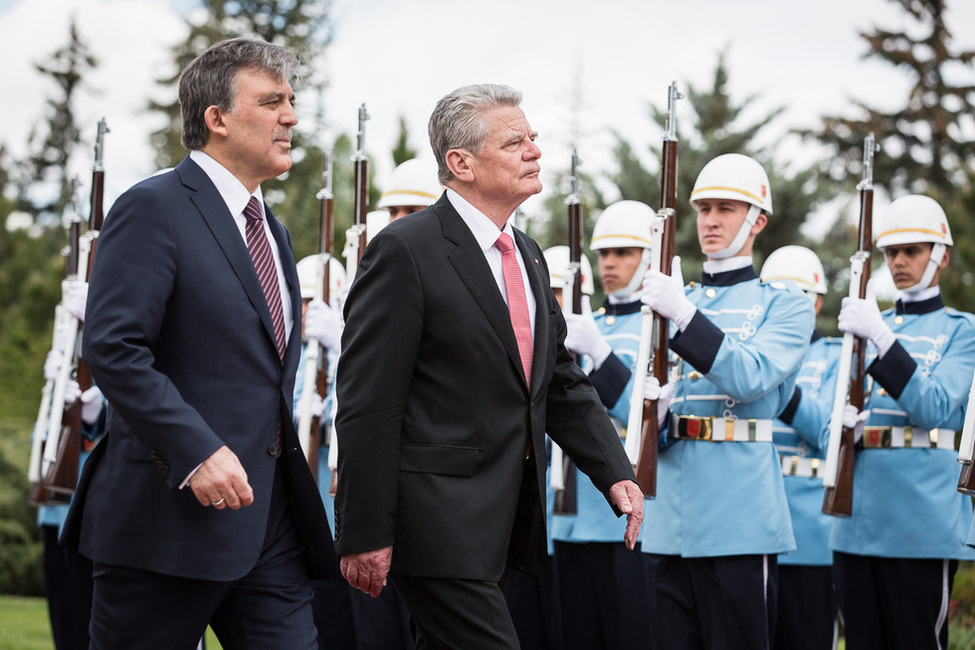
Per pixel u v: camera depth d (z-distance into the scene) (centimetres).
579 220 692
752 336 609
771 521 591
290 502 427
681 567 607
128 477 402
